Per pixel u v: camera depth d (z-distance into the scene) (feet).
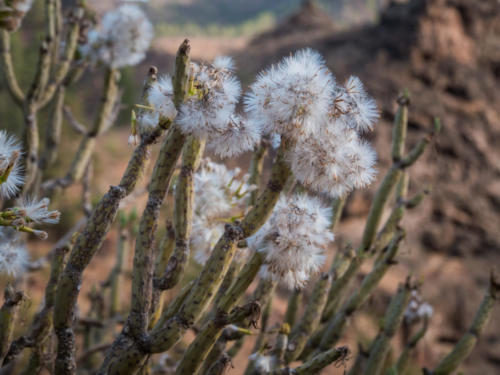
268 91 3.38
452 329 29.14
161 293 4.50
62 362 3.93
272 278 3.81
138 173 3.92
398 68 41.34
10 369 7.84
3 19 4.00
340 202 6.03
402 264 32.50
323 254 3.83
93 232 3.71
